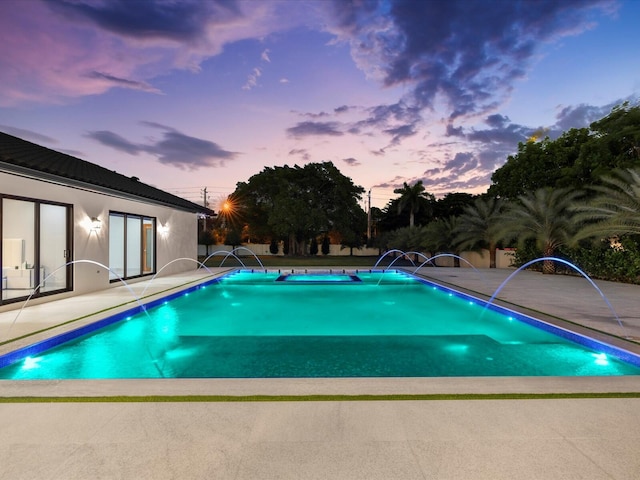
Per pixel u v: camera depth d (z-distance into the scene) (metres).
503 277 13.86
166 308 8.65
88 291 9.62
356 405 2.82
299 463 2.06
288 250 37.88
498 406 2.81
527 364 4.65
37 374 4.29
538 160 18.92
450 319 7.71
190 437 2.35
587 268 13.94
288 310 8.74
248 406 2.80
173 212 15.33
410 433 2.40
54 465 2.05
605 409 2.77
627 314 6.70
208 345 5.56
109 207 10.70
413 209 34.44
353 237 34.19
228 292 11.38
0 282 6.95
